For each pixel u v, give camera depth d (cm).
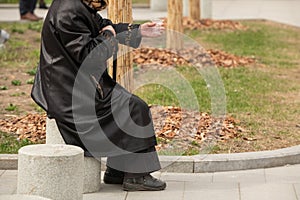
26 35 2484
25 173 966
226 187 1118
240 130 1397
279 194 1081
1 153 1248
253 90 1745
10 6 3525
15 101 1630
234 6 3762
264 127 1428
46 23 1046
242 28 2761
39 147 995
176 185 1128
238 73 1928
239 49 2294
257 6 3756
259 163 1217
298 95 1723
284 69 2034
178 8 2042
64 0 1041
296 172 1195
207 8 2955
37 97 1071
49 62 1050
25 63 2034
